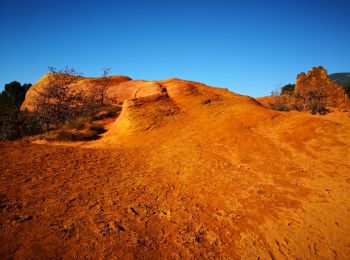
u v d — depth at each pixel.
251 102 19.03
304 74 29.42
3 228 4.84
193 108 17.30
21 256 4.24
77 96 24.36
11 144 10.45
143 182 7.98
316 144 10.99
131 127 14.30
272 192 7.59
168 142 12.42
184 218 6.20
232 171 9.03
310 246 5.50
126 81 32.22
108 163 9.48
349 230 5.90
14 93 45.81
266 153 10.60
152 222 5.89
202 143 11.98
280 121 13.99
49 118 19.11
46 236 4.82
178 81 22.47
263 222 6.26
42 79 32.53
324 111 21.50
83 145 13.16
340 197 7.19
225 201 7.09
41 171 7.92
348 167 8.91
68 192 6.73
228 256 5.15
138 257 4.72
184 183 8.09
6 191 6.30
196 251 5.16
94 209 6.06
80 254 4.54
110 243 4.94
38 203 5.96
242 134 12.61
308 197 7.30
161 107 16.94
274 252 5.34
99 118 20.67
